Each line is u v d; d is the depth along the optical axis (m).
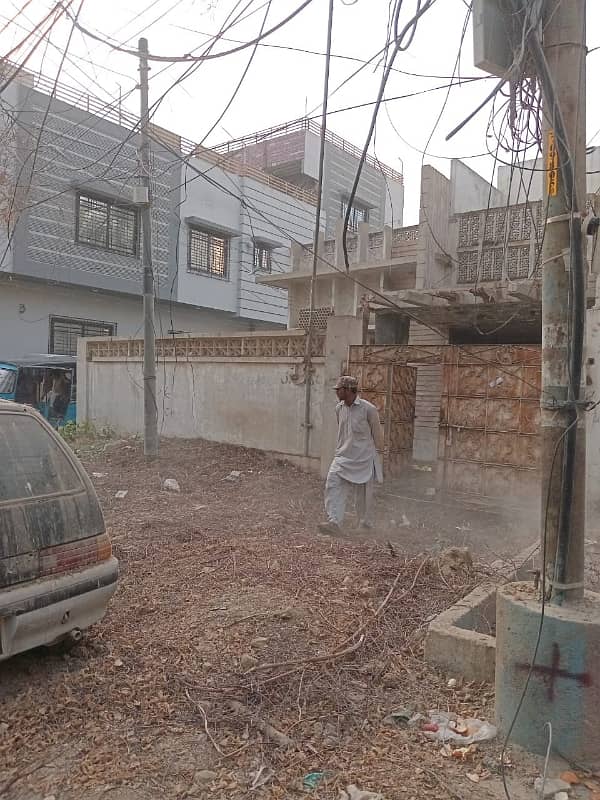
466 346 8.27
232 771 2.62
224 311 21.38
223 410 11.49
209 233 20.73
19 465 3.28
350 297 14.38
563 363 2.78
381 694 3.27
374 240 14.02
